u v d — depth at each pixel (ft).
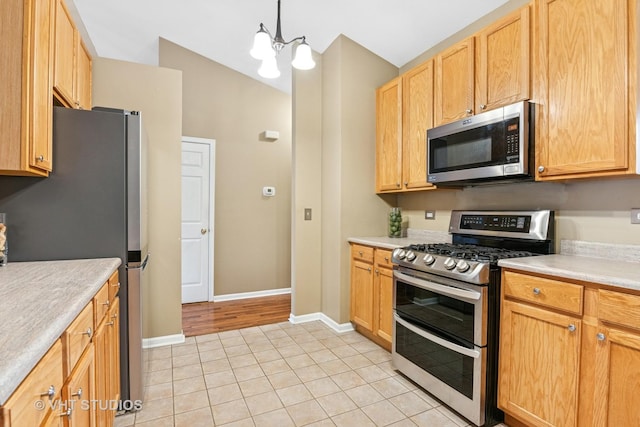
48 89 5.05
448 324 6.11
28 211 5.38
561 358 4.64
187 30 10.80
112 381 5.14
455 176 7.08
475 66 6.97
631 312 3.93
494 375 5.61
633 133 4.68
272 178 13.83
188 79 12.26
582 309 4.42
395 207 10.55
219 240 12.97
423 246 7.42
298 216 10.50
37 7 4.55
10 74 4.37
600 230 5.81
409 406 6.20
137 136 5.85
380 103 9.91
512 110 5.92
